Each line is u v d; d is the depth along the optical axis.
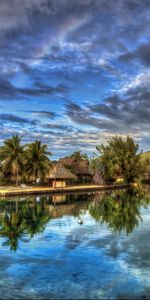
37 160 81.81
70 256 20.23
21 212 39.97
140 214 38.72
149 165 131.38
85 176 103.69
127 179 108.62
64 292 15.04
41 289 15.34
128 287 15.59
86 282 16.14
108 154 105.62
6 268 18.11
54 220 33.59
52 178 81.94
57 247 22.20
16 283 16.06
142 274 17.17
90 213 39.41
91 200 56.06
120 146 113.69
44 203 50.59
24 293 14.93
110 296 14.61
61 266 18.38
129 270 17.77
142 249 21.72
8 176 91.19
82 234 26.34
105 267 18.20
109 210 42.50
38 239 24.59
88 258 19.84
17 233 26.78
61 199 57.44
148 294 14.84
